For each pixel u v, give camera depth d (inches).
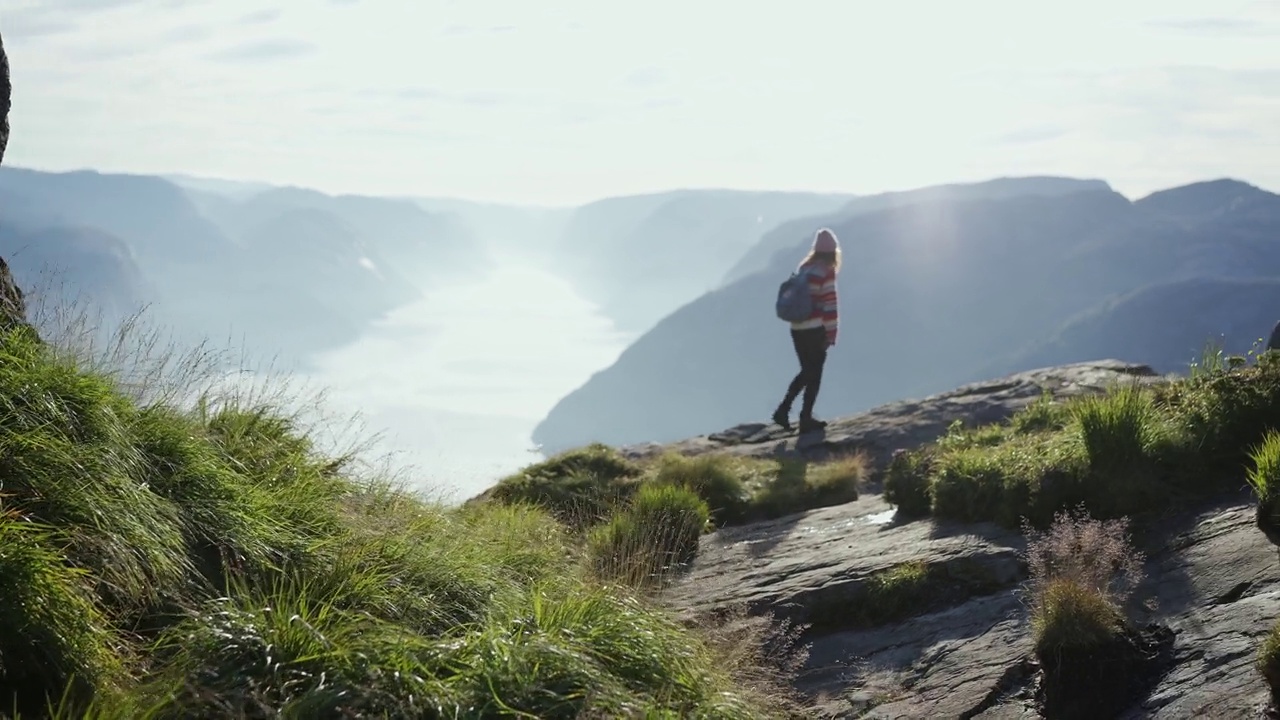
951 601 281.4
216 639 174.4
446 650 187.5
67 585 168.9
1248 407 301.1
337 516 246.1
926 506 366.0
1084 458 305.9
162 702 155.6
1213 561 242.8
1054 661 216.4
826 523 390.6
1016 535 303.6
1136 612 230.4
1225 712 183.3
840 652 270.2
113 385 229.8
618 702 181.8
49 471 192.1
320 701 163.2
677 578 349.1
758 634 273.4
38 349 226.1
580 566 313.3
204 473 222.8
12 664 156.1
